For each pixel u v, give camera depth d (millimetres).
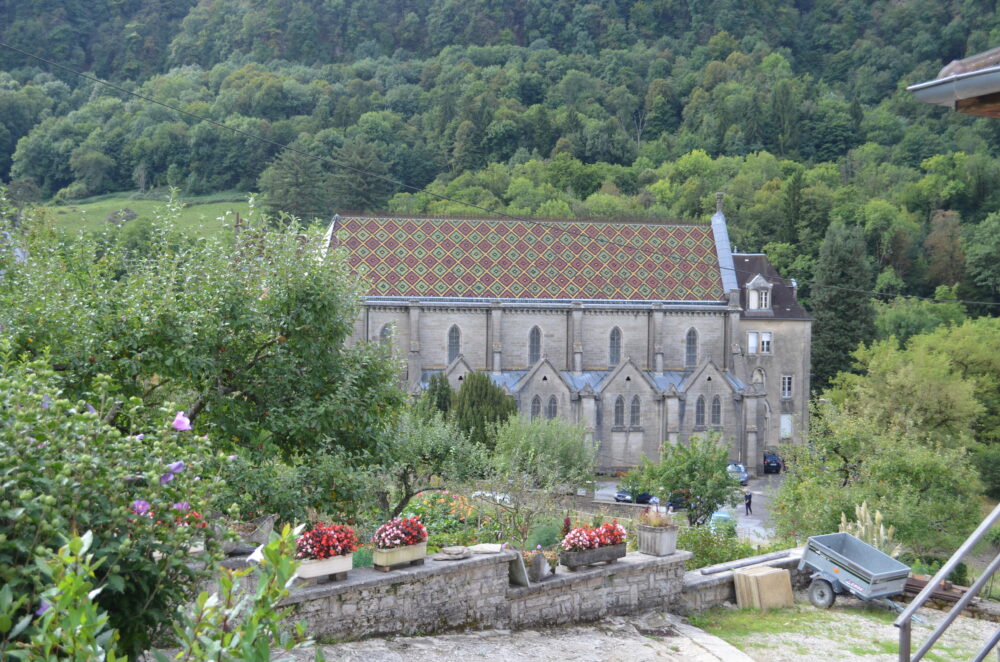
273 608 11164
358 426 31266
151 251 32094
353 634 18688
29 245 31672
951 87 9805
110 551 11148
